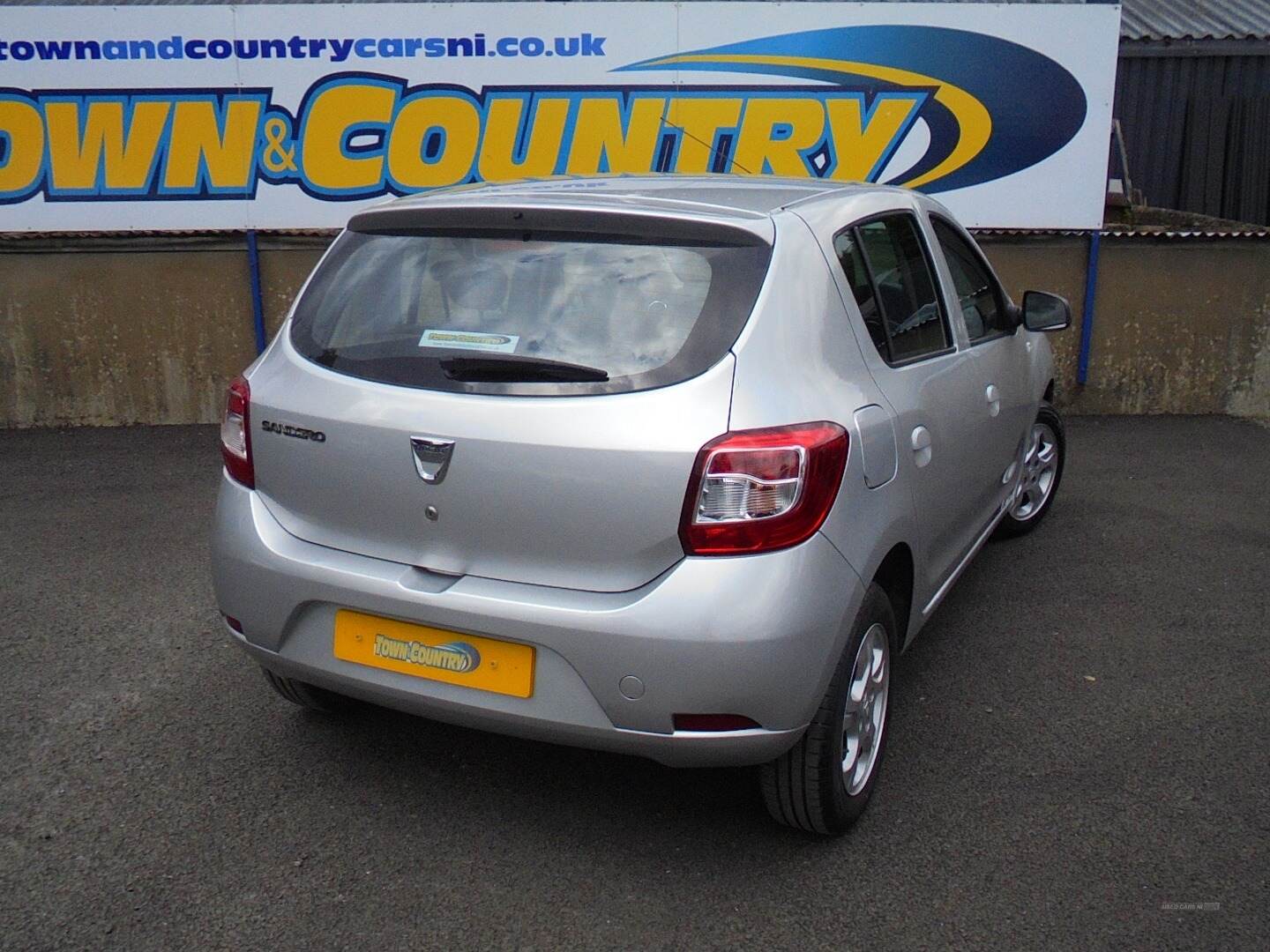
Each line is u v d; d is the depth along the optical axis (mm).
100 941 2711
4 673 4066
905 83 7520
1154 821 3240
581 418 2637
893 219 3721
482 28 7410
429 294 2969
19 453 7027
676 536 2592
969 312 4273
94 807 3258
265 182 7551
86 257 7484
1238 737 3711
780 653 2609
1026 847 3119
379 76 7457
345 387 2914
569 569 2678
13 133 7406
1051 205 7641
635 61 7477
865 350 3131
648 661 2588
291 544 3000
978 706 3916
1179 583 5027
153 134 7449
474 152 7602
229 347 7684
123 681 4020
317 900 2881
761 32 7453
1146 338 7809
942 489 3547
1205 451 7082
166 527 5664
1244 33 12328
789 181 3793
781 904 2885
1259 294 7680
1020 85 7480
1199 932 2779
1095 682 4094
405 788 3383
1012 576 5102
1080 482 6488
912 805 3322
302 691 3529
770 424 2637
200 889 2914
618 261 2854
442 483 2742
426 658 2814
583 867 3025
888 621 3174
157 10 7289
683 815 3268
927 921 2820
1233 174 12570
